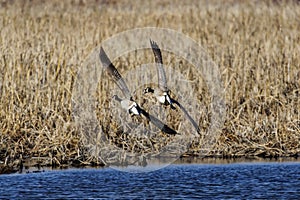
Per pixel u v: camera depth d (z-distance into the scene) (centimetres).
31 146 5972
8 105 6234
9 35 8394
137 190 4969
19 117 6166
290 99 6875
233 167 5706
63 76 6712
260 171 5544
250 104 6838
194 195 4838
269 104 6750
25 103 6328
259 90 7038
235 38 8800
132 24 9994
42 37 8519
